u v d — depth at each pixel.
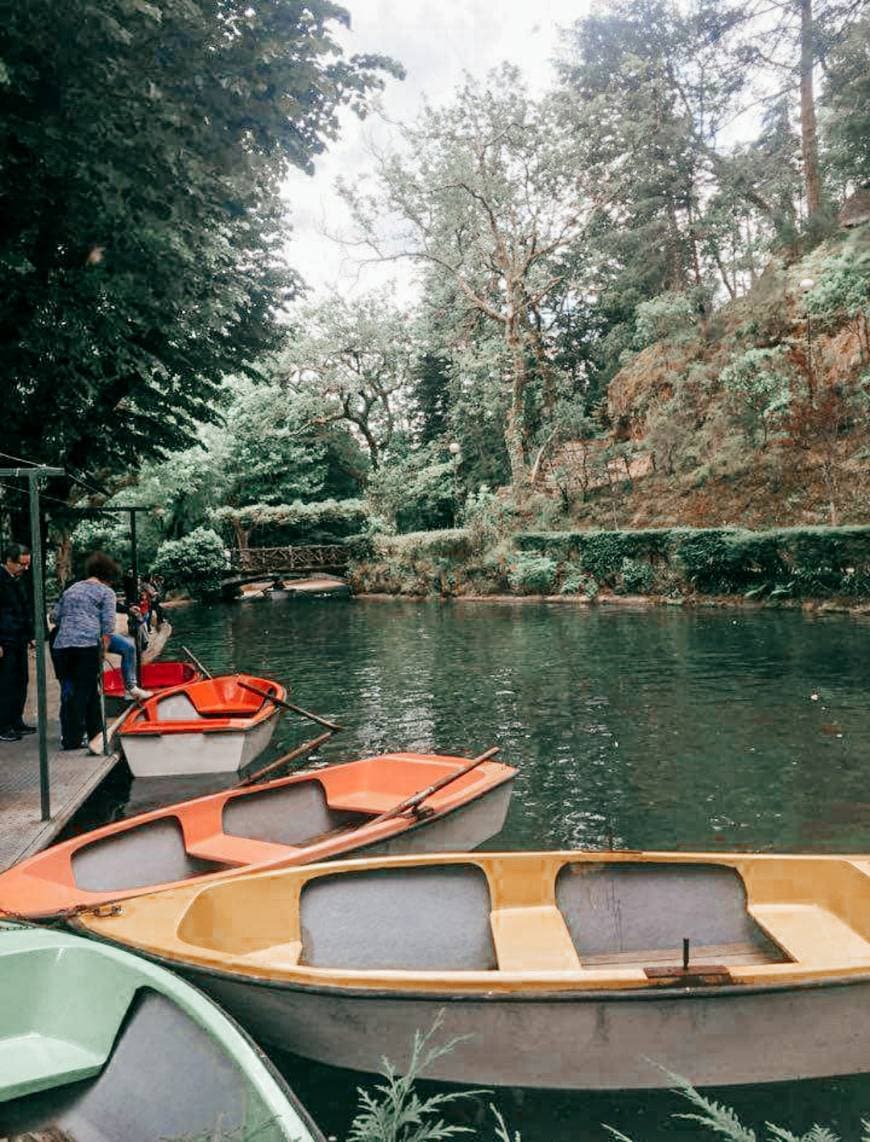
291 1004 3.08
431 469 39.66
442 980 3.01
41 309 9.51
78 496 20.89
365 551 37.06
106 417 14.74
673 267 35.41
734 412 29.39
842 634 16.30
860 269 25.22
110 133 6.75
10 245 8.22
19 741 8.22
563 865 4.19
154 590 22.09
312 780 6.04
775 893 4.07
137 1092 2.56
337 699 12.12
